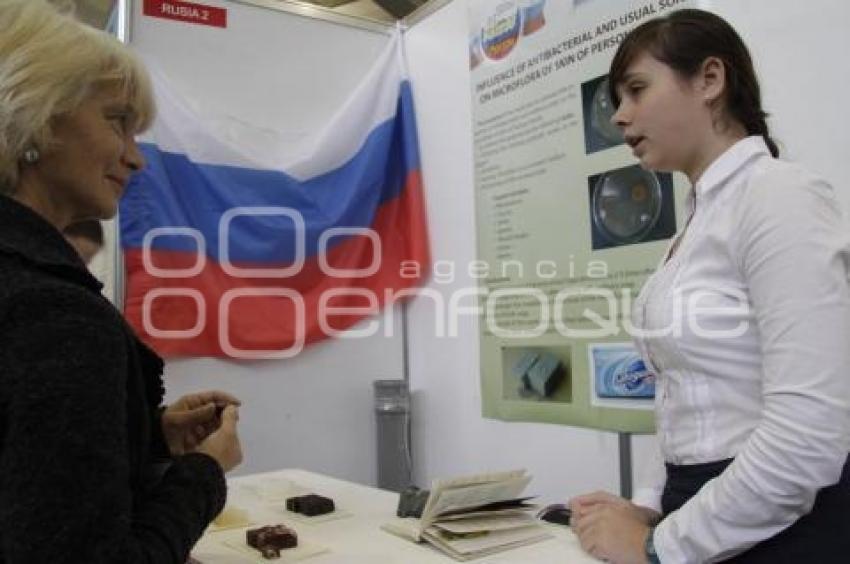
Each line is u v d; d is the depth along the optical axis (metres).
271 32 2.82
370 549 1.13
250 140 2.73
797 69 1.61
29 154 0.68
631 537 1.00
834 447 0.80
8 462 0.54
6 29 0.67
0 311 0.58
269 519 1.35
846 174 1.52
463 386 2.73
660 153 1.05
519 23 2.42
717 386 0.95
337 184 2.88
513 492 1.25
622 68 1.07
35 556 0.52
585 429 2.19
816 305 0.81
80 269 0.68
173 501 0.70
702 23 1.01
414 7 2.98
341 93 2.99
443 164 2.84
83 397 0.56
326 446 2.83
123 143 0.76
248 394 2.67
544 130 2.32
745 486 0.83
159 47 2.56
